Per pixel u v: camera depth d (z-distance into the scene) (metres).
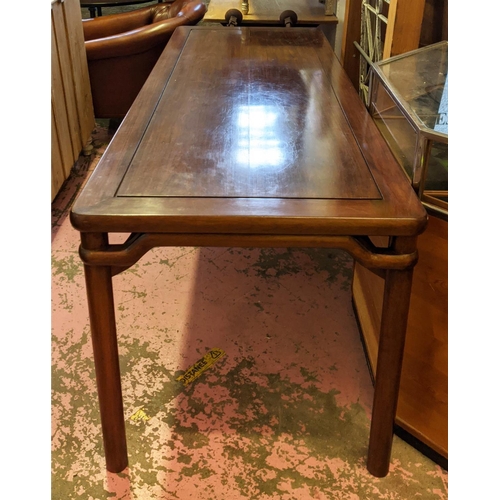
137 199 0.96
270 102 1.45
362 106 1.44
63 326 1.72
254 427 1.38
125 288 1.91
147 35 2.81
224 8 2.66
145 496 1.20
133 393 1.48
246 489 1.22
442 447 1.26
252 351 1.63
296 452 1.31
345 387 1.50
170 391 1.48
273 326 1.74
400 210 0.94
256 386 1.50
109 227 0.93
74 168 2.73
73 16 2.52
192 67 1.74
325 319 1.77
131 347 1.64
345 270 2.04
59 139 2.34
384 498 1.20
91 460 1.29
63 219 2.32
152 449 1.32
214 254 2.12
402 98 1.26
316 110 1.40
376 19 1.88
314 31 2.24
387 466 1.24
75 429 1.37
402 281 1.00
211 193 0.99
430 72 1.43
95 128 3.22
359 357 1.61
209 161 1.11
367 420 1.40
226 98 1.47
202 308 1.81
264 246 0.97
